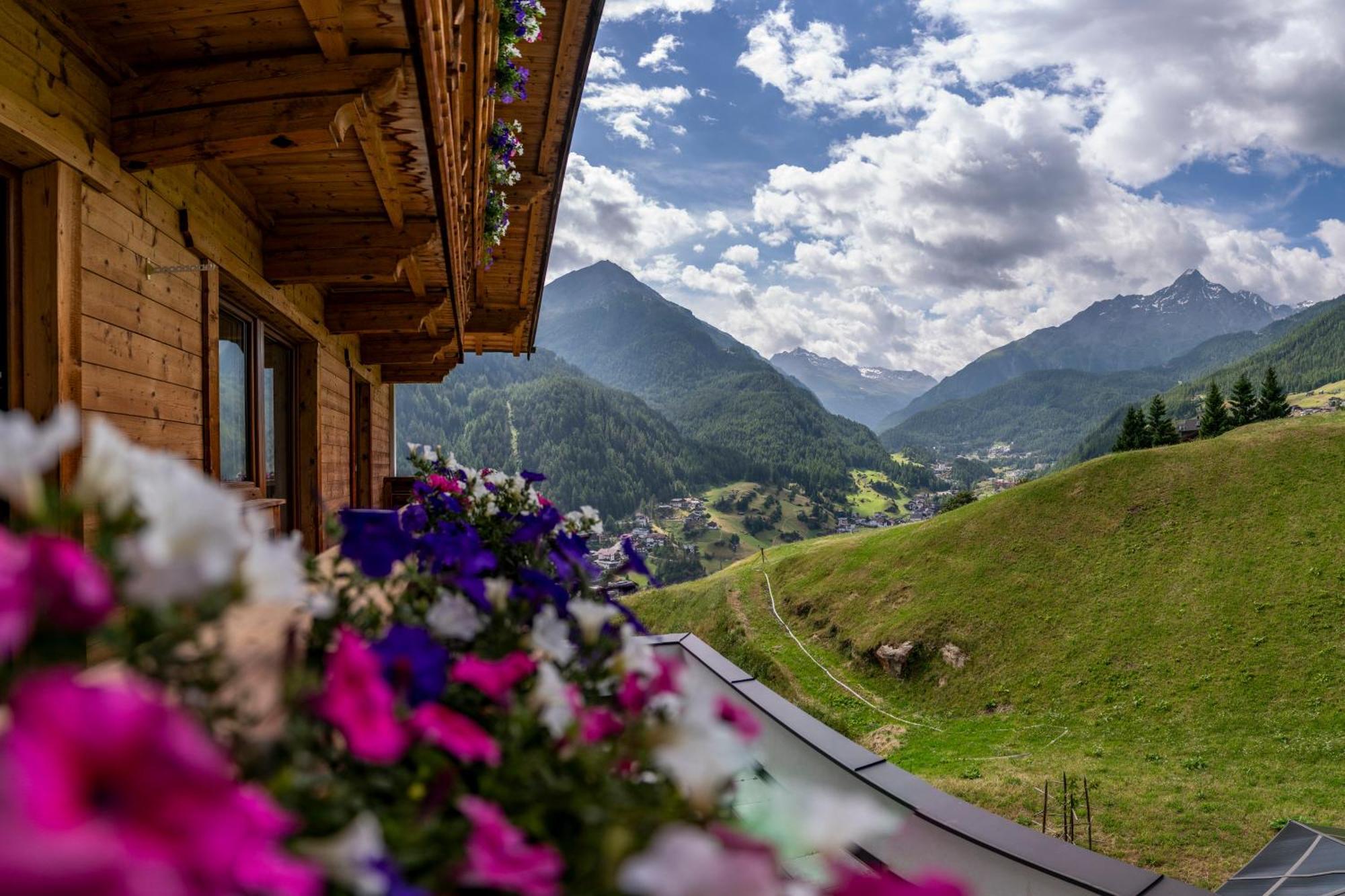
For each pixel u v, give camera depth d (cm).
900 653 3891
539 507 194
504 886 51
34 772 28
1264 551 3775
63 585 44
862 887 47
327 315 626
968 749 3183
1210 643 3406
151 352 318
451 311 698
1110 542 4166
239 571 55
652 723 70
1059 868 226
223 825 32
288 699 58
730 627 4734
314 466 601
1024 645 3741
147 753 31
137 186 302
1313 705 2941
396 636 73
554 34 538
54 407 250
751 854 43
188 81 274
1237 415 7075
